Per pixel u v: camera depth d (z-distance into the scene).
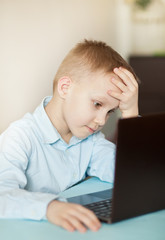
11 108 3.34
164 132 0.94
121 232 0.85
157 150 0.93
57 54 3.76
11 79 3.31
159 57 4.38
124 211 0.90
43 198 0.94
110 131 4.34
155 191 0.96
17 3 3.30
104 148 1.51
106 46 1.37
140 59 4.48
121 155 0.85
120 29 4.69
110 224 0.89
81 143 1.50
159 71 4.39
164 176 0.97
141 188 0.92
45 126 1.37
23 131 1.29
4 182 1.07
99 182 1.39
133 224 0.90
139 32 4.76
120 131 0.83
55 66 3.75
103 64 1.27
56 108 1.38
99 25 4.34
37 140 1.33
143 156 0.90
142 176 0.91
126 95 1.27
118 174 0.85
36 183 1.33
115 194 0.87
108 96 1.25
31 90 3.50
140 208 0.93
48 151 1.38
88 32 4.18
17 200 0.95
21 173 1.14
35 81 3.53
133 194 0.90
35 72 3.52
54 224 0.89
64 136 1.43
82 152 1.50
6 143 1.22
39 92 3.59
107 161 1.46
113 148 1.52
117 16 4.62
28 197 0.95
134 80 1.29
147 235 0.83
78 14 4.00
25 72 3.42
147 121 0.89
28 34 3.43
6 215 0.93
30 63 3.46
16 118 3.40
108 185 1.34
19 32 3.33
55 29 3.71
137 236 0.83
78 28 4.02
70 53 1.38
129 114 1.31
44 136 1.36
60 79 1.32
